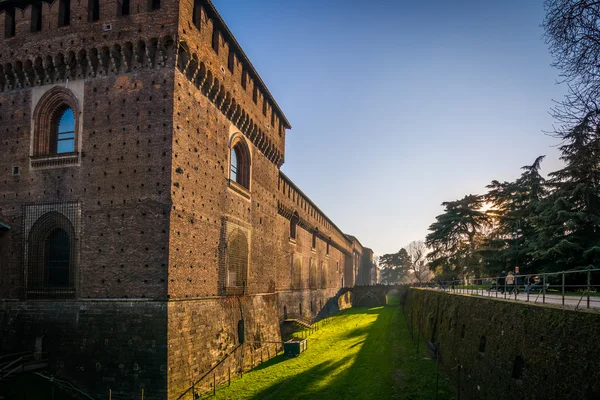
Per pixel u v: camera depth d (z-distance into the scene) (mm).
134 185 25688
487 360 19312
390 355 36750
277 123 47250
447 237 68812
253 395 26328
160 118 25891
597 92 18375
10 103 29016
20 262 27047
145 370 23516
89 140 26953
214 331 29281
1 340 26266
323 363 35188
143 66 26656
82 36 27469
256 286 39781
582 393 11875
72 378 24516
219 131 32375
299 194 64250
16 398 23719
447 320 29891
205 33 29453
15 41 28859
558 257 34094
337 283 102500
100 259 25562
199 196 28594
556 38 18984
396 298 136625
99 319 24891
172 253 24891
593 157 20328
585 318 12727
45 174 27500
